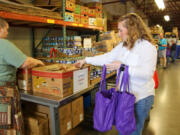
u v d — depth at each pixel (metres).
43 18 2.25
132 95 1.34
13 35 2.87
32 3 2.81
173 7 12.26
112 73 3.18
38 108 2.10
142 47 1.38
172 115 3.16
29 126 1.89
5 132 1.57
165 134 2.53
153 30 9.42
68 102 1.97
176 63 9.99
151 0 11.09
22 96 1.91
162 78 6.07
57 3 2.62
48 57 2.79
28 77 1.95
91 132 2.57
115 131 2.60
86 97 2.94
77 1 3.36
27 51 3.16
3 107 1.53
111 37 3.65
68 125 1.97
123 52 1.57
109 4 6.89
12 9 1.84
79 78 1.99
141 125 1.49
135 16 1.42
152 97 1.50
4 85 1.54
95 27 3.58
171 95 4.24
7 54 1.49
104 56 1.93
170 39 11.06
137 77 1.35
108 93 1.52
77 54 2.57
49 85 1.82
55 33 3.81
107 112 1.36
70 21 2.80
